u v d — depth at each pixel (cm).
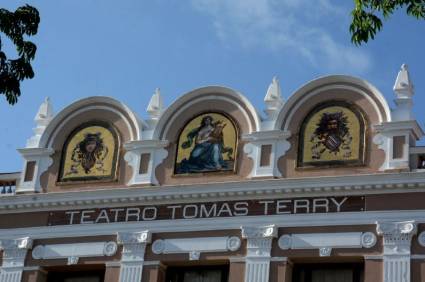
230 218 3900
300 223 3803
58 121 4325
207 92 4144
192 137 4103
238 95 4091
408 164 3753
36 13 2952
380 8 2977
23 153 4303
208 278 3928
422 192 3697
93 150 4231
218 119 4100
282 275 3766
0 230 4197
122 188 4069
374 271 3656
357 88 3944
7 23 2912
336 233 3753
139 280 3928
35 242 4147
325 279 3784
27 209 4200
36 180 4241
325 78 3978
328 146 3894
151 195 4022
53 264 4084
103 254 4025
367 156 3825
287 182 3847
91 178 4178
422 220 3659
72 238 4097
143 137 4153
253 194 3891
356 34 3008
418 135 3866
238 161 3991
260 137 3981
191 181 4019
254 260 3809
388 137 3822
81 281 4103
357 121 3897
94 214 4100
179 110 4162
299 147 3931
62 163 4250
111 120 4262
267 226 3831
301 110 3991
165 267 3972
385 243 3672
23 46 2941
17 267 4119
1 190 4309
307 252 3766
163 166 4094
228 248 3862
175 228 3962
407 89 3872
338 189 3788
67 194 4138
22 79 2945
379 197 3741
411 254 3631
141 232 3994
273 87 4069
